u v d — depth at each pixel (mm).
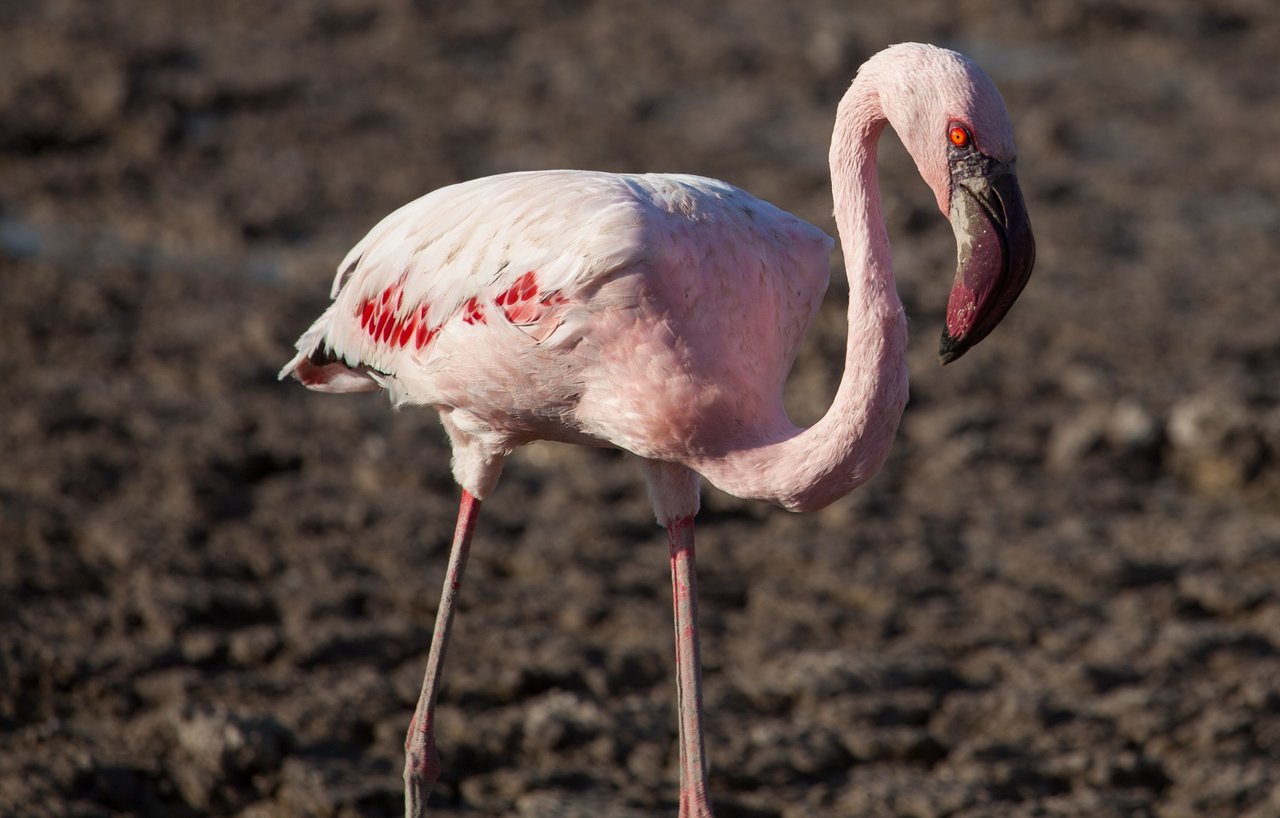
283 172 17609
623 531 10594
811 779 7938
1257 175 18688
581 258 5672
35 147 17734
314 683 8523
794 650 9156
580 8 24859
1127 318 14578
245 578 9742
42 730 7832
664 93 20953
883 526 10820
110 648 8695
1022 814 7535
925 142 5496
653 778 7836
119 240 15648
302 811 7371
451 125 19422
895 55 5562
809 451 5676
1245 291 15328
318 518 10539
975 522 10945
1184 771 8000
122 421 11789
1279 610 9641
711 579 10031
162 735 7848
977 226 5410
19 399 12000
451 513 10734
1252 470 11516
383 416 12258
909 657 9031
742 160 18312
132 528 10148
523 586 9836
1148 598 9922
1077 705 8602
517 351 5863
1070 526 10891
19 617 8922
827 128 19750
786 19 24625
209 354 13164
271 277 15000
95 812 7203
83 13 22922
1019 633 9453
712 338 5746
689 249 5707
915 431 12320
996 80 21781
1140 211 17438
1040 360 13664
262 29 22922
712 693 8641
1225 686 8805
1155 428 11984
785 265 6012
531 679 8648
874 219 5664
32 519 10102
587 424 6051
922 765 8164
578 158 18219
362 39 22812
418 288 6207
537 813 7340
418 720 6516
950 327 5523
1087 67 22641
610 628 9359
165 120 18469
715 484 5996
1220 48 23688
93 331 13438
